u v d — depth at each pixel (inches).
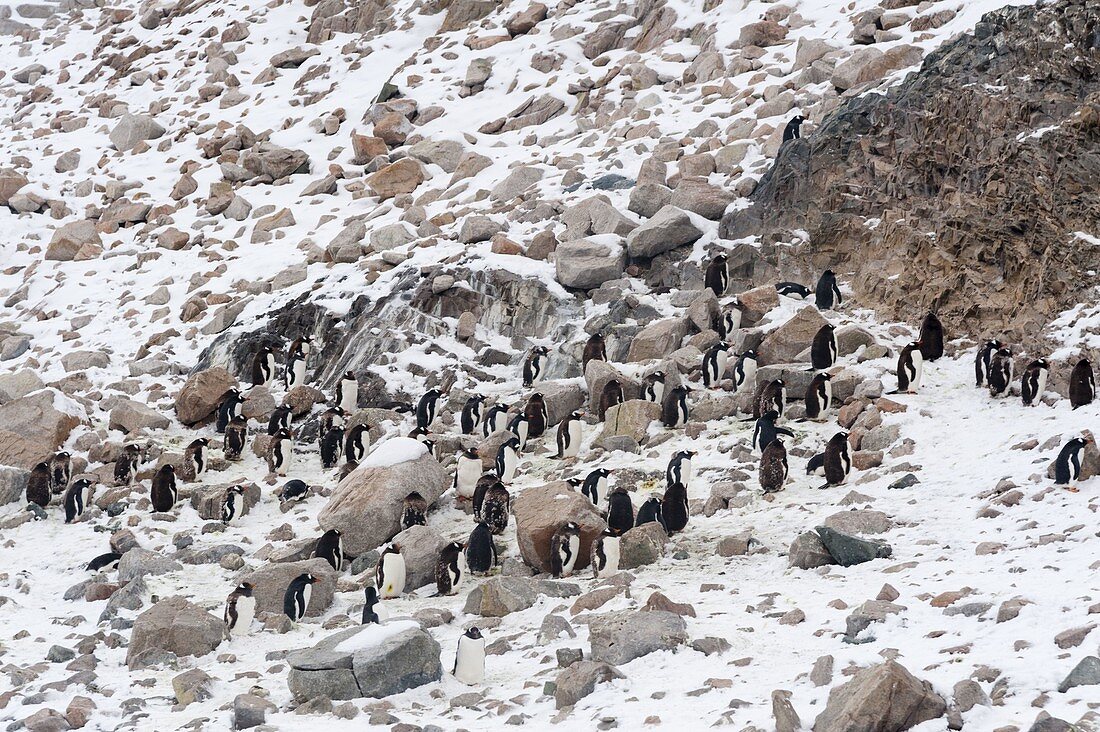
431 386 1443.2
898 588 740.0
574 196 1758.1
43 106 2925.7
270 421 1389.0
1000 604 651.5
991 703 535.5
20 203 2362.2
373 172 2130.9
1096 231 1226.0
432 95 2348.7
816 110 1678.2
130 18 3363.7
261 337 1617.9
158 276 1979.6
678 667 660.1
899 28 1811.0
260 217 2086.6
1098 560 709.9
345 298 1626.5
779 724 533.0
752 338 1354.6
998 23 1433.3
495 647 772.6
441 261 1626.5
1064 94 1328.7
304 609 920.9
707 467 1122.7
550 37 2431.1
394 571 952.9
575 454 1232.2
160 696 744.3
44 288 2050.9
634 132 1916.8
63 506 1277.1
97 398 1553.9
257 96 2625.5
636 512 1031.6
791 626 708.7
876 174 1472.7
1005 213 1309.1
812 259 1489.9
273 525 1173.7
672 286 1545.3
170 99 2731.3
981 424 1080.8
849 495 970.1
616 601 810.2
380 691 689.6
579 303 1531.7
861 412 1165.7
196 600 973.2
